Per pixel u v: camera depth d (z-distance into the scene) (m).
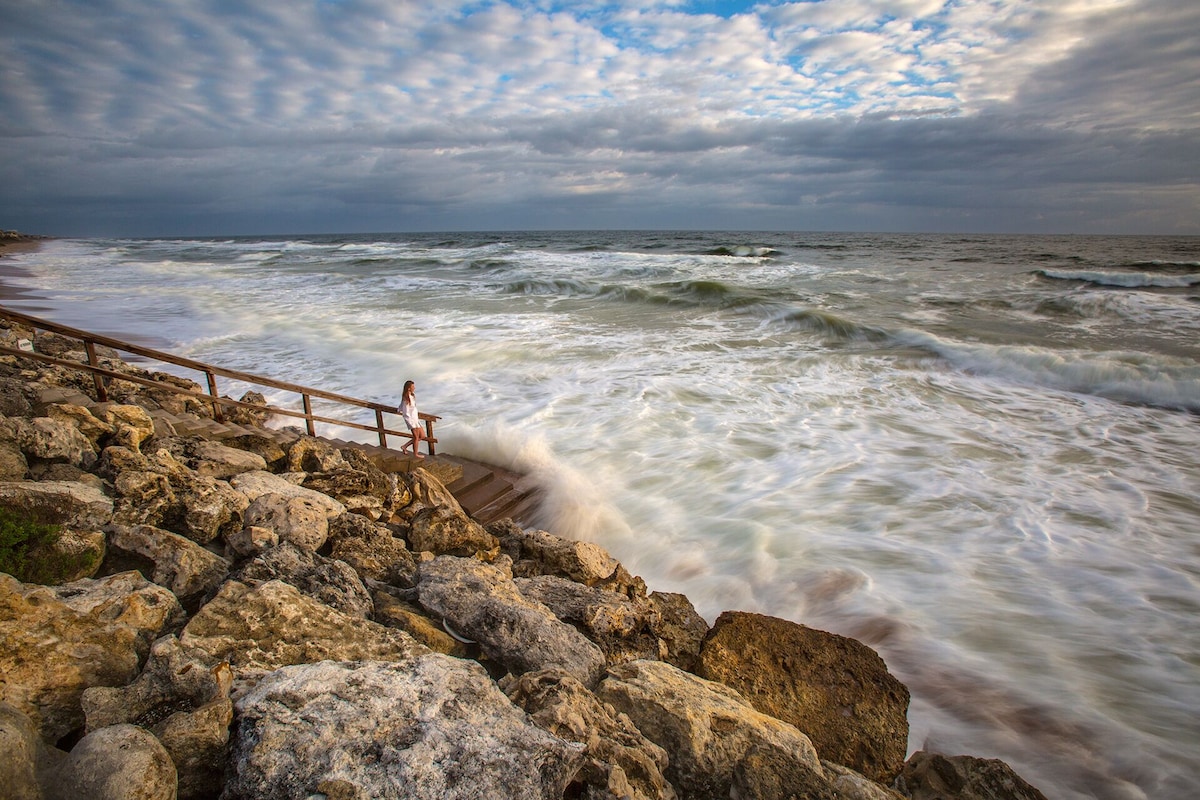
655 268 39.19
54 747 2.81
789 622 5.37
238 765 2.66
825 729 4.51
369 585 5.08
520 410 11.81
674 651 5.31
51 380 9.27
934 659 5.61
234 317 21.38
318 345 17.03
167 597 3.91
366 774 2.62
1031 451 10.04
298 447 7.98
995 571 6.85
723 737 3.73
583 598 5.24
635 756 3.33
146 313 22.38
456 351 16.17
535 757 2.81
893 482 8.96
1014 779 4.13
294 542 4.95
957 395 12.95
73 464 5.95
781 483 8.98
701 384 13.41
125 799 2.35
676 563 7.24
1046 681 5.34
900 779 4.28
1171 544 7.29
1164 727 4.85
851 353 16.25
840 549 7.32
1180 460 9.63
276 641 3.62
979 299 25.39
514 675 4.14
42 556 4.06
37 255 61.22
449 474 8.62
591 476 9.25
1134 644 5.72
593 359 15.48
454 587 4.84
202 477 5.89
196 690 3.09
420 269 40.44
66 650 3.22
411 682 3.19
